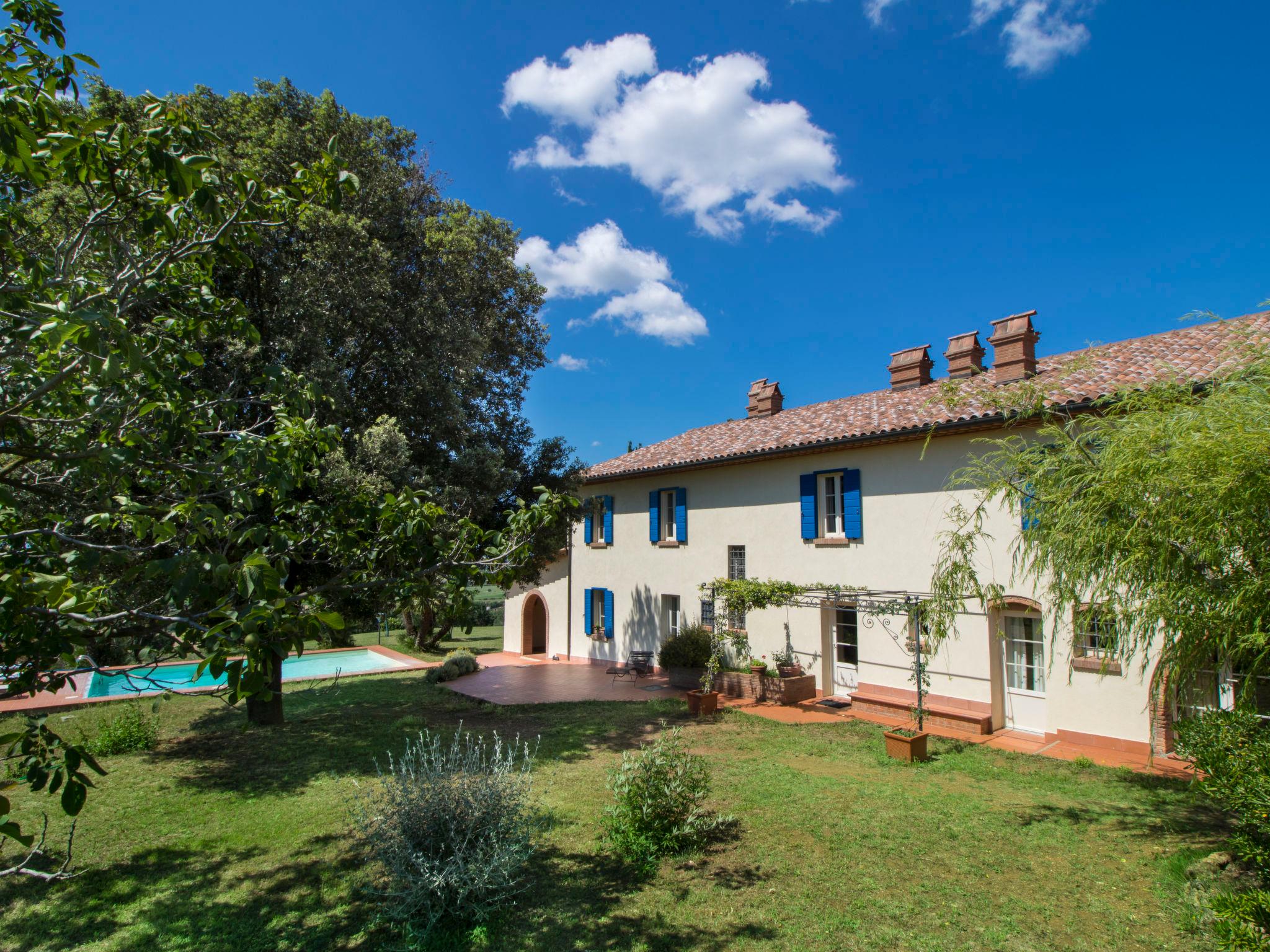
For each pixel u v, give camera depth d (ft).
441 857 19.30
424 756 22.77
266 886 20.68
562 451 53.57
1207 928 16.93
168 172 9.68
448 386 44.37
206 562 8.22
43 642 8.46
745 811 25.96
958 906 18.80
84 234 12.43
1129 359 38.01
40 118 9.52
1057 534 20.34
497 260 51.03
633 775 23.35
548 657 75.77
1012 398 23.75
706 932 17.69
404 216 46.01
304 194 14.30
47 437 12.45
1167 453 17.28
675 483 59.88
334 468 33.22
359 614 36.42
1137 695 32.40
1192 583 17.40
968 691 38.70
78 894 20.29
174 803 28.02
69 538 9.78
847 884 20.11
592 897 19.58
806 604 43.01
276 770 32.60
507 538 17.43
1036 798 27.25
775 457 50.19
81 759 8.33
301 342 36.19
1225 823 23.67
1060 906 18.70
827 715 42.65
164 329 14.38
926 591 40.40
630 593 64.49
